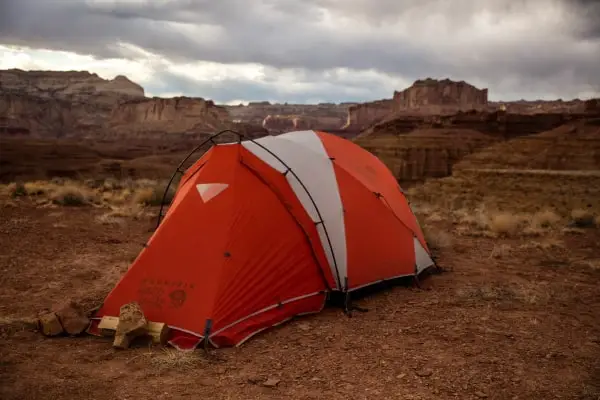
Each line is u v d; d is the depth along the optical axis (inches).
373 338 268.1
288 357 245.1
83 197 761.0
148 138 6830.7
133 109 7672.2
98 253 454.6
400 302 330.0
